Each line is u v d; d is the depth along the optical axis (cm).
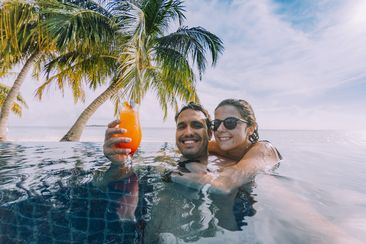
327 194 61
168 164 94
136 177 74
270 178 73
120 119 63
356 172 89
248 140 86
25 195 58
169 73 317
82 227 42
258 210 49
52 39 249
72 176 76
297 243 36
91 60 316
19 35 265
